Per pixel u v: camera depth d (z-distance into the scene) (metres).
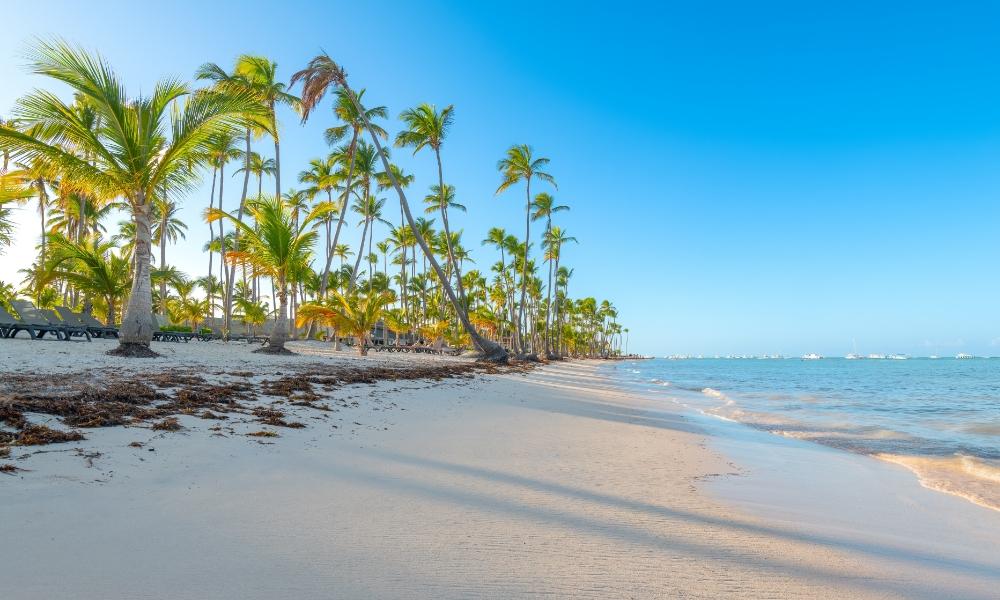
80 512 3.06
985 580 3.12
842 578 2.98
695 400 18.30
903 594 2.81
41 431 4.43
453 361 28.98
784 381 35.91
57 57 11.33
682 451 7.44
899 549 3.63
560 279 76.31
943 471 7.02
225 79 24.66
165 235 37.09
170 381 8.05
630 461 6.32
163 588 2.27
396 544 3.04
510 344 69.50
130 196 12.63
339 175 33.28
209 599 2.20
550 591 2.55
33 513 2.95
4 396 5.39
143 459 4.20
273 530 3.11
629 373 47.06
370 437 6.33
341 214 29.34
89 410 5.34
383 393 10.87
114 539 2.75
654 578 2.80
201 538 2.88
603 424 9.85
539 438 7.52
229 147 31.16
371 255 57.16
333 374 12.66
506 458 5.82
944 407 17.25
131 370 9.46
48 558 2.46
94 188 12.29
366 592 2.39
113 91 12.00
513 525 3.54
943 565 3.36
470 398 12.33
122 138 12.17
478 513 3.75
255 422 6.10
